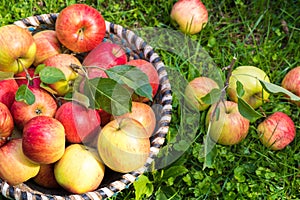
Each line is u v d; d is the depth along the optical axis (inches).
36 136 37.0
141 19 52.4
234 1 53.6
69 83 41.6
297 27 53.0
